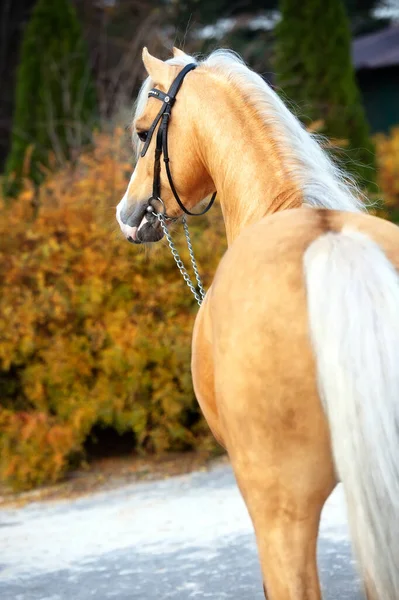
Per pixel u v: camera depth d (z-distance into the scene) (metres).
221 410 3.04
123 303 9.43
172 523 6.97
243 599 5.13
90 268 9.35
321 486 2.86
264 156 3.75
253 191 3.74
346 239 2.84
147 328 9.31
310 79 12.56
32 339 9.26
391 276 2.71
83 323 9.52
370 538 2.53
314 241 2.89
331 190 3.58
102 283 9.25
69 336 9.45
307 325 2.77
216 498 7.58
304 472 2.85
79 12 22.52
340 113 12.41
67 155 14.05
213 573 5.65
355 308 2.63
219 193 3.98
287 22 12.78
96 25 22.84
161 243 8.98
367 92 25.34
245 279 2.96
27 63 14.26
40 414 9.01
